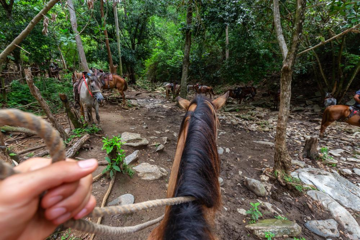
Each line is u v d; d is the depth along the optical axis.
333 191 3.30
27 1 6.41
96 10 11.80
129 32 15.48
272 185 3.36
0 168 0.25
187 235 0.70
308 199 3.06
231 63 11.38
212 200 0.88
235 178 3.61
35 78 7.73
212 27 7.64
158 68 20.28
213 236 0.82
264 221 2.51
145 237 2.23
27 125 0.21
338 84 9.42
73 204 0.32
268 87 13.54
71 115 4.52
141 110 8.28
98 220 2.38
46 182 0.26
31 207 0.26
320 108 9.15
